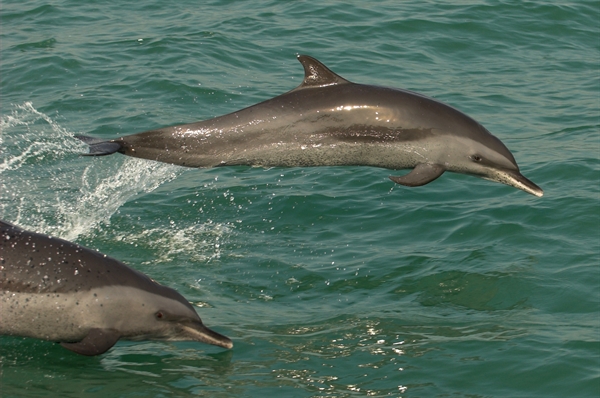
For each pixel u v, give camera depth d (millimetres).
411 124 9117
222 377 7902
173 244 10773
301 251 10578
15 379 7805
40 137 13953
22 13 19953
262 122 9016
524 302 9180
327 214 11477
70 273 7980
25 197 11977
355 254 10461
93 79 16281
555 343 8242
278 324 8945
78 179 12602
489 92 16219
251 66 17062
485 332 8586
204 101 15359
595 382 7590
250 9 20391
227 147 9055
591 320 8695
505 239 10523
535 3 20812
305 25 19328
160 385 7750
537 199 11508
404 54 18109
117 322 8055
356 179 12445
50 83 16172
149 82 16047
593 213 10945
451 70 17453
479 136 9367
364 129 9062
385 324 8859
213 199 11922
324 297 9562
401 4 20859
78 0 20906
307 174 12672
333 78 9195
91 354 7820
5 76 16469
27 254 7969
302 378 7879
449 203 11625
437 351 8273
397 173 12570
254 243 10820
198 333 8352
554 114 15094
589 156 12883
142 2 20859
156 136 9133
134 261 10359
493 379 7750
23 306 7906
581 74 17422
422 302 9344
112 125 14344
